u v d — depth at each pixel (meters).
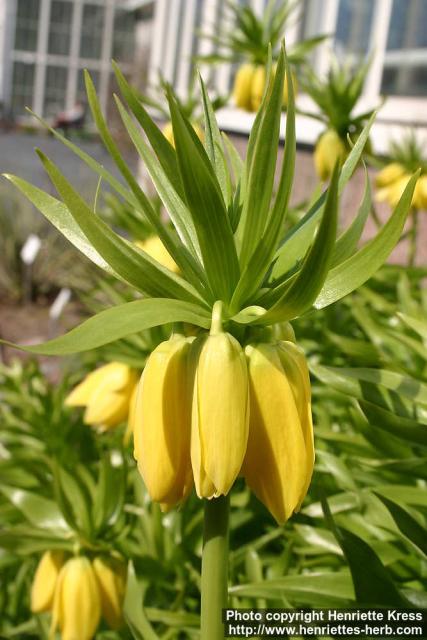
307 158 1.97
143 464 0.33
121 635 0.58
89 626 0.51
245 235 0.33
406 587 0.46
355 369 0.41
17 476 0.77
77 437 0.86
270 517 0.62
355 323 0.84
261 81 1.17
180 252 0.34
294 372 0.33
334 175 0.28
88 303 0.88
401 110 1.65
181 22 3.66
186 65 3.52
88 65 11.34
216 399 0.31
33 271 2.77
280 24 1.15
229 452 0.31
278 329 0.34
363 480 0.53
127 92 0.33
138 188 0.33
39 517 0.56
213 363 0.31
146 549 0.61
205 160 0.32
